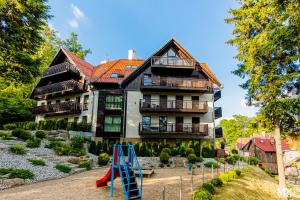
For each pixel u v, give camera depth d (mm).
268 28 15305
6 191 9188
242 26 17297
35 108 32281
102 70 32125
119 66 32219
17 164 12086
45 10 20078
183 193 9930
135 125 27438
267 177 21094
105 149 22609
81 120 28781
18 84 20625
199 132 26438
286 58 14891
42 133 20047
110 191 9125
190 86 27906
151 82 27953
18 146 14094
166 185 11492
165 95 28625
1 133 17094
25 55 18359
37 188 9859
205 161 21438
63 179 12195
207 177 14117
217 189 10914
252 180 15641
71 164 15578
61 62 33875
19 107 31125
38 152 15805
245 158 27703
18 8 17859
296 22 13109
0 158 12102
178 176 14383
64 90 29438
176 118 28125
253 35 17578
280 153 15883
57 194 8922
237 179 14102
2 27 18062
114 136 27000
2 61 18453
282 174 15703
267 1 15766
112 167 9477
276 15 15023
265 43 15273
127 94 28328
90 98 28656
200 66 29453
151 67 28328
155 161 20672
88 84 28516
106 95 28297
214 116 27953
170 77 29141
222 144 28141
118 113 27719
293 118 15375
